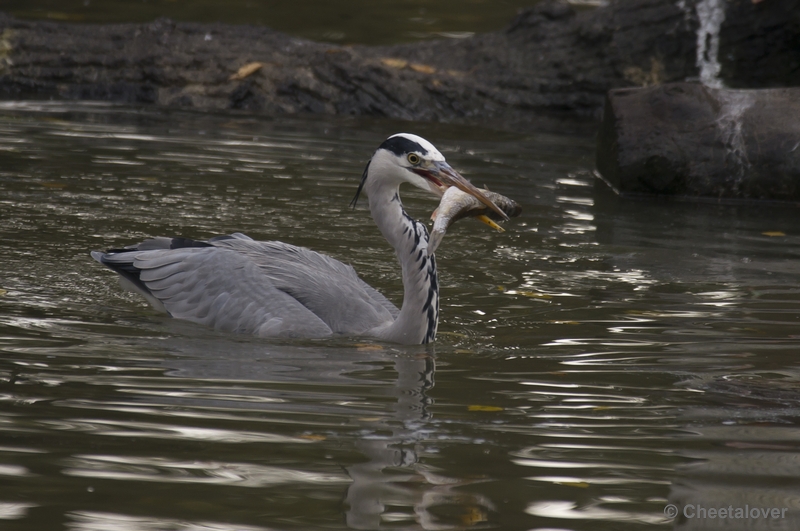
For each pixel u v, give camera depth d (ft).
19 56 76.69
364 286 37.11
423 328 32.99
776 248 46.52
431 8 119.24
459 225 49.60
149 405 26.45
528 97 78.69
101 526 20.12
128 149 59.82
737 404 27.81
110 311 35.60
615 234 48.55
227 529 20.15
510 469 23.29
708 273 42.11
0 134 61.93
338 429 25.29
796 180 57.11
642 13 80.18
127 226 44.98
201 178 54.08
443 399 27.73
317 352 31.94
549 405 27.45
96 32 78.43
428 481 22.52
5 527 19.85
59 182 51.88
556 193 55.98
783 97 59.82
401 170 32.50
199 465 23.00
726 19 78.23
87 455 23.29
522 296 38.78
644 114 59.26
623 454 24.23
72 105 72.33
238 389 27.99
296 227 46.57
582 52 80.59
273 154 60.18
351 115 74.64
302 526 20.38
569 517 20.99
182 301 35.29
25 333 32.24
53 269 39.37
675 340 33.60
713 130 58.39
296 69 76.64
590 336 34.04
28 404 26.18
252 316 33.94
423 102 75.92
